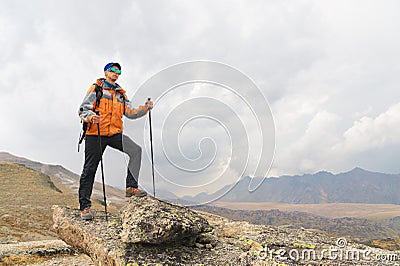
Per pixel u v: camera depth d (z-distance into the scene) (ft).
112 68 12.60
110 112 12.35
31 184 63.93
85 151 12.60
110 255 10.25
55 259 15.58
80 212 13.85
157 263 9.89
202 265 10.21
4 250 16.87
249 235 13.26
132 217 11.05
